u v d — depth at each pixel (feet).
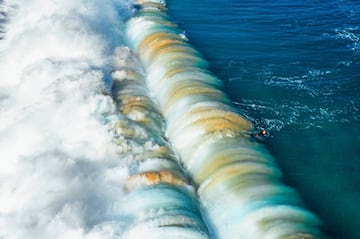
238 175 55.36
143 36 91.91
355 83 78.43
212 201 53.52
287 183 57.98
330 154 63.36
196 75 76.74
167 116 69.10
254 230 48.73
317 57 88.12
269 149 63.62
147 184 54.39
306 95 75.56
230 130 62.80
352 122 69.05
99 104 68.18
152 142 62.39
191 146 61.41
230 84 79.10
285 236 47.16
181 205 51.57
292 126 68.28
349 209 55.11
